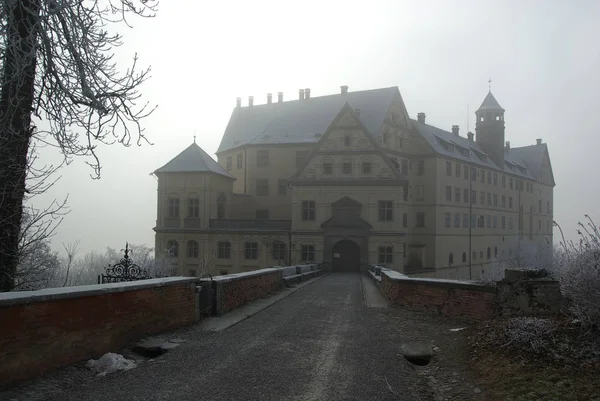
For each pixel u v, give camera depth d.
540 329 8.92
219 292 14.90
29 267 13.74
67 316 8.30
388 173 56.38
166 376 8.29
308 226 57.84
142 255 58.72
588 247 8.93
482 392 7.65
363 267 55.47
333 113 75.31
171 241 62.25
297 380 8.27
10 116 10.55
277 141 73.06
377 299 20.95
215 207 63.75
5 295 7.36
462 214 80.81
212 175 62.75
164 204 62.72
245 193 73.62
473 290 13.52
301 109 78.88
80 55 10.84
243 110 86.75
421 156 75.00
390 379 8.55
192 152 64.50
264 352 10.13
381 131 66.19
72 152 11.58
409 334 12.37
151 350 9.88
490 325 10.70
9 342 7.22
